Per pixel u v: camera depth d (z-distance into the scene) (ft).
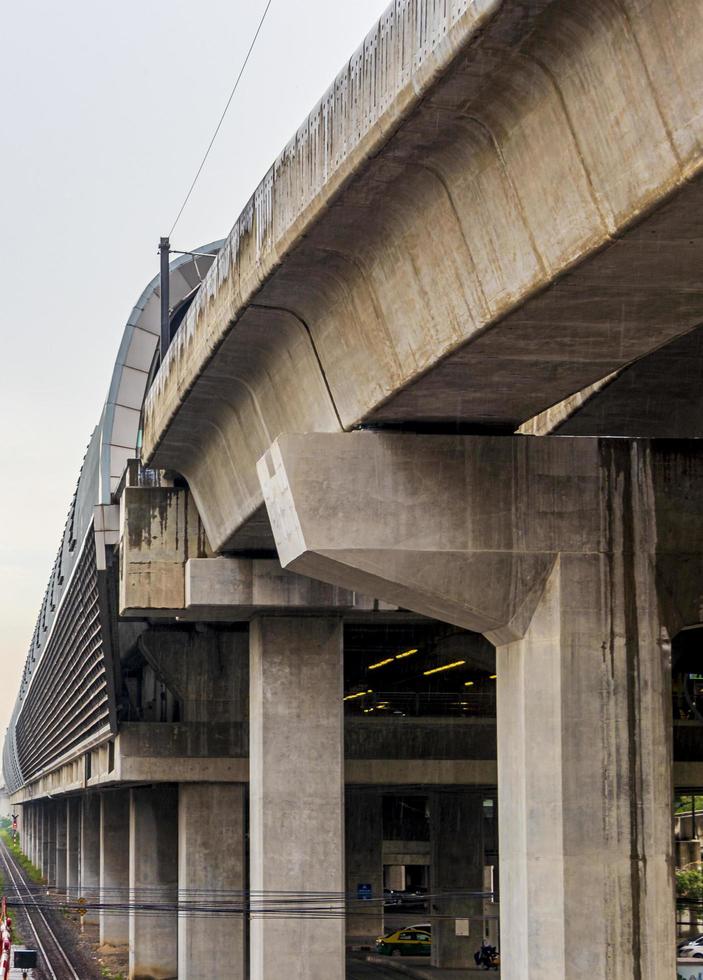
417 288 64.95
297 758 131.03
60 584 251.60
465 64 49.01
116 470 168.04
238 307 81.25
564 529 77.56
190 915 168.14
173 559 135.95
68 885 383.45
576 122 48.34
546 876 74.43
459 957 216.54
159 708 216.54
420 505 76.95
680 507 78.43
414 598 78.38
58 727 307.58
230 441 110.83
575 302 54.95
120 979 211.00
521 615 77.36
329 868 129.29
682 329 58.70
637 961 73.72
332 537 76.28
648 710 76.48
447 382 68.13
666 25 42.01
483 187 55.93
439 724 163.12
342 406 80.43
